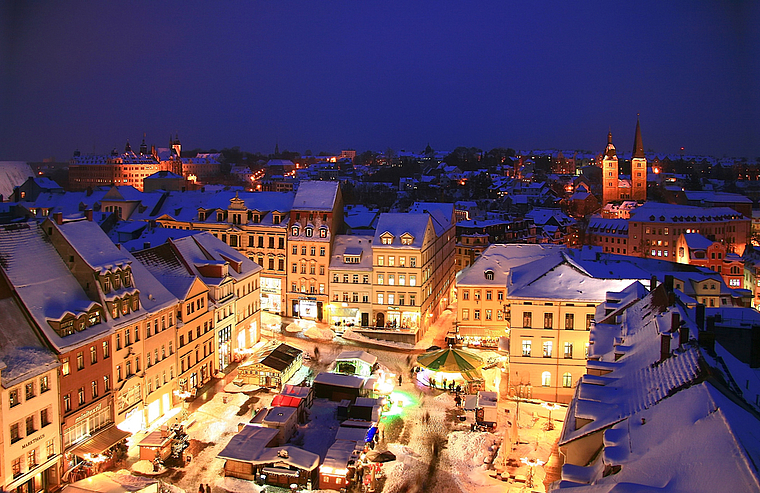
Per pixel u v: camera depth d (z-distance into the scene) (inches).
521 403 2721.5
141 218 4960.6
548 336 2728.8
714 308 2282.2
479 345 3654.0
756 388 1378.0
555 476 2003.0
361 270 3959.2
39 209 5428.2
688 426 1155.9
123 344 2316.7
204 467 2162.9
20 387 1829.5
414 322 3887.8
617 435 1317.7
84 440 2100.1
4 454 1766.7
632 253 6845.5
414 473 2119.8
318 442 2353.6
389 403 2714.1
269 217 4291.3
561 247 3853.3
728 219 6815.9
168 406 2640.3
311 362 3321.9
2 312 1945.1
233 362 3324.3
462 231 5954.7
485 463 2178.9
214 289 3083.2
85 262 2236.7
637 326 1996.8
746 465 927.0
